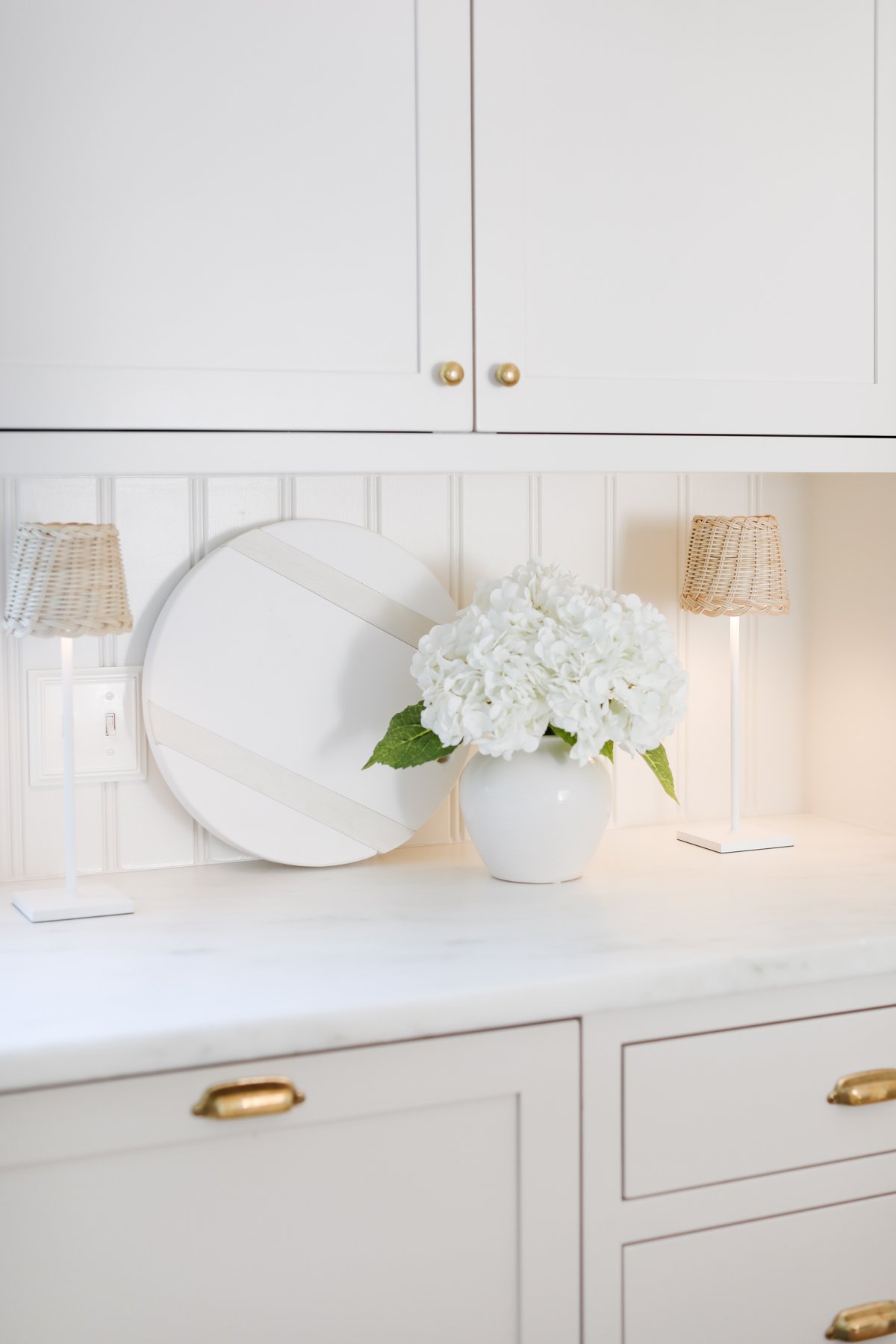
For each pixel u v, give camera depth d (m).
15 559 1.38
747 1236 1.26
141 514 1.52
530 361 1.35
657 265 1.39
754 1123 1.26
